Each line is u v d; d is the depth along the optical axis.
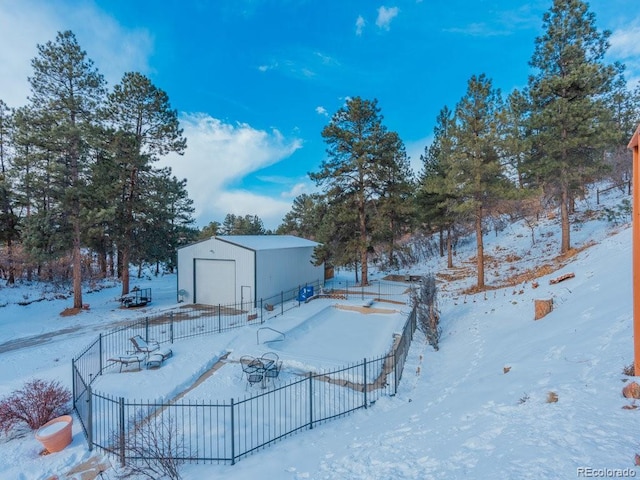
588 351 5.62
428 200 23.80
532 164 16.56
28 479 5.09
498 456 3.37
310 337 12.49
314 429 6.25
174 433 6.04
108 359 9.47
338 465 4.37
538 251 20.20
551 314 9.02
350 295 19.33
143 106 20.67
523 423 3.92
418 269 27.19
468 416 4.63
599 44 15.84
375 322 14.73
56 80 17.88
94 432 6.24
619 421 3.45
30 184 15.81
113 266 31.84
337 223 21.55
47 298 19.81
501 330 9.74
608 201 23.16
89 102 18.62
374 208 21.81
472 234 32.41
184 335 12.61
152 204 21.05
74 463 5.43
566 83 15.23
